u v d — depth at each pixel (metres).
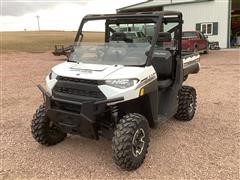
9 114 7.33
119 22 5.55
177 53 6.00
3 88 10.66
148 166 4.62
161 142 5.50
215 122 6.59
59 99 4.48
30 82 11.84
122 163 4.31
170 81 5.71
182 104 6.39
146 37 5.17
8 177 4.36
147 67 4.71
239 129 6.16
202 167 4.57
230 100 8.48
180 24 5.92
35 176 4.38
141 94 4.47
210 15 28.81
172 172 4.43
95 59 5.08
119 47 5.00
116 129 4.35
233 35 32.47
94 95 4.32
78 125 4.42
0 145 5.46
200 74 13.30
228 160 4.79
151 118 4.94
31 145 5.45
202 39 22.31
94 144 5.44
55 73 4.70
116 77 4.34
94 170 4.53
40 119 5.08
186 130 6.10
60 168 4.60
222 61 18.25
